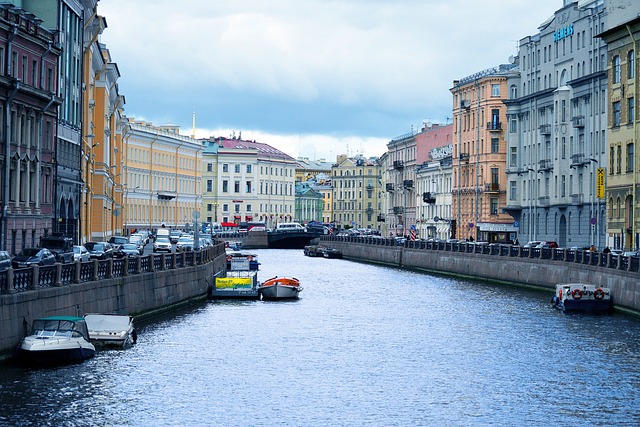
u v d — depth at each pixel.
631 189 100.44
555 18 131.50
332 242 185.88
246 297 90.12
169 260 78.12
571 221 123.31
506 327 70.88
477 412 45.09
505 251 109.56
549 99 131.75
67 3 93.75
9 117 72.25
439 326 71.62
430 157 199.25
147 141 192.75
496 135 159.00
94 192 123.38
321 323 72.94
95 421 41.91
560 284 85.62
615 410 45.59
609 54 105.00
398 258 147.50
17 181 74.81
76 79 100.00
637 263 75.38
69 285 55.66
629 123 100.94
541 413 45.00
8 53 72.88
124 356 55.03
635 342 63.53
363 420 43.56
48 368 49.94
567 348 61.22
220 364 54.69
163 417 43.09
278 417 43.75
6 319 48.34
